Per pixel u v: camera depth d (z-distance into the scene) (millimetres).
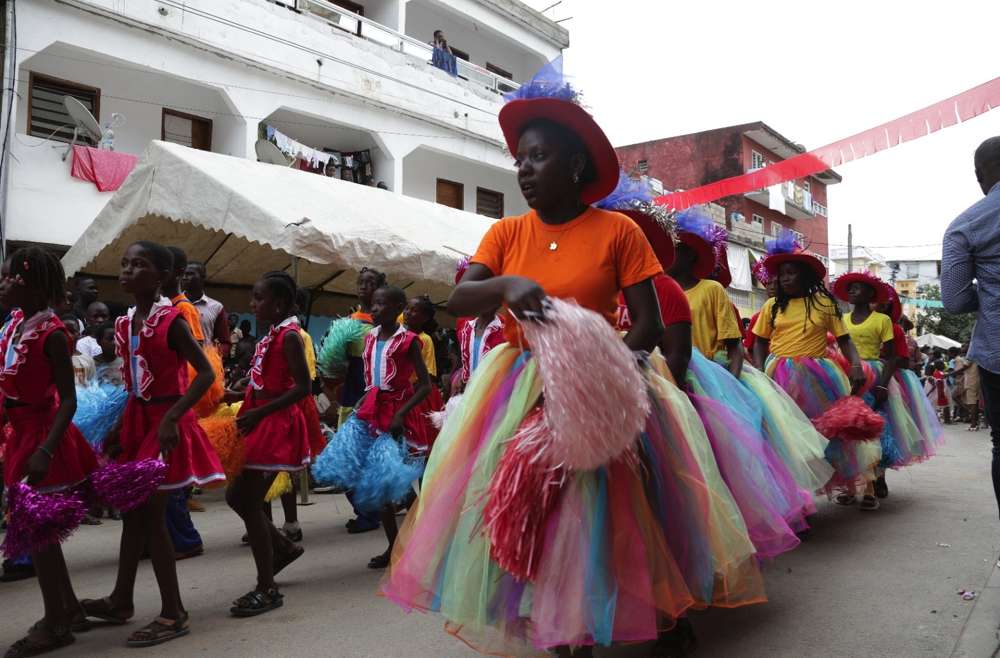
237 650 3512
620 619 2502
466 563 2656
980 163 4055
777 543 3410
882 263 59781
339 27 16750
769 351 6477
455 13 20297
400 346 5164
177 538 5328
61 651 3527
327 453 4973
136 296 3805
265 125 15305
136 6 12789
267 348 4406
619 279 2826
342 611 4113
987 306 3857
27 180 11445
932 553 5090
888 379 6750
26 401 3561
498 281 2465
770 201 33781
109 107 13227
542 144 2779
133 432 3773
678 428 2918
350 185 10844
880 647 3396
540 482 2506
